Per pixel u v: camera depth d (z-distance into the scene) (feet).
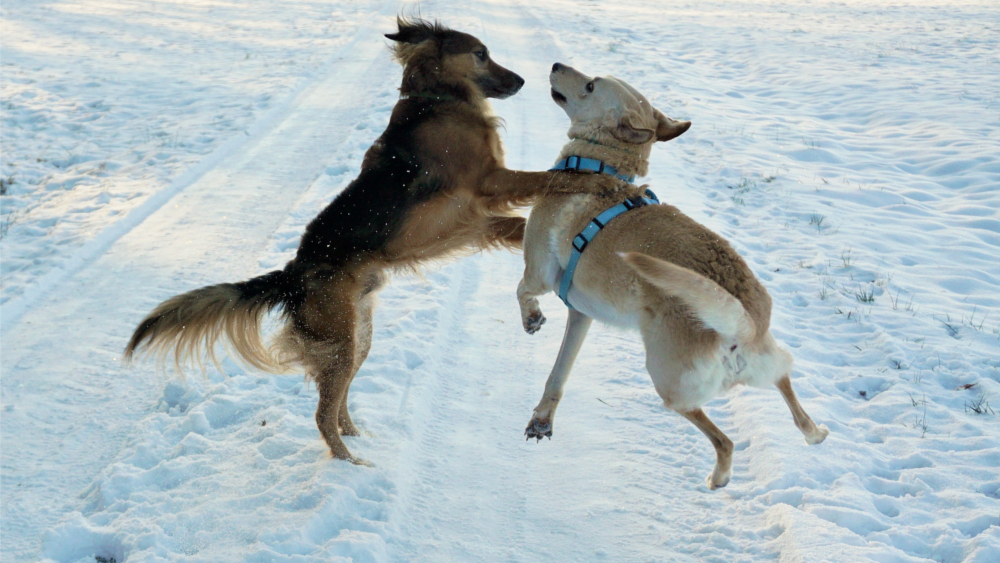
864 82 51.42
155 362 17.56
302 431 14.62
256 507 12.30
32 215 27.63
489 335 18.86
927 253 24.43
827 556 10.62
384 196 14.56
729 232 25.43
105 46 60.29
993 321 19.29
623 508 12.41
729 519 12.04
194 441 14.20
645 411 15.23
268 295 14.23
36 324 19.61
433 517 12.37
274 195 28.81
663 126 14.16
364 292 14.85
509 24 74.49
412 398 15.58
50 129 38.75
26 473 13.69
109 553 11.82
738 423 14.69
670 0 112.06
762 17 90.74
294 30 70.74
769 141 37.83
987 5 102.53
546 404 13.44
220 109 42.11
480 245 15.89
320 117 40.14
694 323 11.09
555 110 40.14
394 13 79.41
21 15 72.49
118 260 23.41
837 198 29.73
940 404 15.31
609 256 12.21
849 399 15.87
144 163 32.86
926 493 12.47
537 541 11.85
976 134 37.63
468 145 15.05
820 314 19.97
